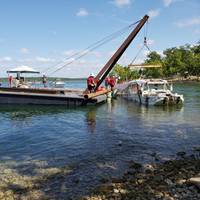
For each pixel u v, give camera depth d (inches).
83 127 896.3
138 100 1552.7
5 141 724.7
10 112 1226.6
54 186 435.2
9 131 846.5
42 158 577.9
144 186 407.2
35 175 481.7
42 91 1530.5
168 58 6432.1
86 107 1389.0
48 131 842.8
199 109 1286.9
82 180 456.4
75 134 797.9
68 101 1408.7
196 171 461.4
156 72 5738.2
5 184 444.1
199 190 379.9
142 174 466.6
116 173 484.1
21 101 1450.5
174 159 554.6
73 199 389.1
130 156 581.0
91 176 473.1
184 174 448.5
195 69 6038.4
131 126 900.0
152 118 1050.1
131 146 660.1
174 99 1393.9
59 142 709.9
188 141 700.7
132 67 1889.8
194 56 6269.7
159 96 1378.0
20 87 1605.6
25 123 975.6
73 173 488.7
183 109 1290.6
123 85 1828.2
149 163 532.7
